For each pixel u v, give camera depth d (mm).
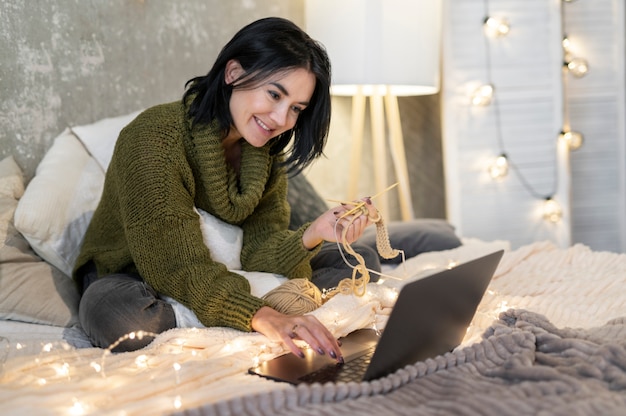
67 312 1670
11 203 1840
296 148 1687
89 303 1481
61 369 1173
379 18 2514
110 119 2117
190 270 1479
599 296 1701
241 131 1578
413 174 3396
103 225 1708
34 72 2070
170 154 1551
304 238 1646
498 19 3156
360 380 1099
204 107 1562
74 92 2170
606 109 3547
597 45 3508
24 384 1106
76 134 2029
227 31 2621
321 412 917
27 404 985
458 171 3184
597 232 3613
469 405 907
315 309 1516
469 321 1295
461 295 1187
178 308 1506
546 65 3211
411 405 974
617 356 1069
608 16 3502
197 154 1595
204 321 1448
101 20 2225
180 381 1102
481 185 3201
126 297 1462
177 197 1523
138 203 1496
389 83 2555
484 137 3189
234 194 1668
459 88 3166
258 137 1576
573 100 3520
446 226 2520
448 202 3189
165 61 2420
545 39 3203
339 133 3049
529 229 3250
